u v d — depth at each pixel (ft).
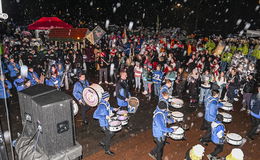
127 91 24.13
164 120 16.96
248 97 29.50
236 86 31.68
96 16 152.35
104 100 18.71
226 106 25.04
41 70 39.19
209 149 21.42
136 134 23.71
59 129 8.20
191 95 31.78
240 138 19.38
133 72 39.52
